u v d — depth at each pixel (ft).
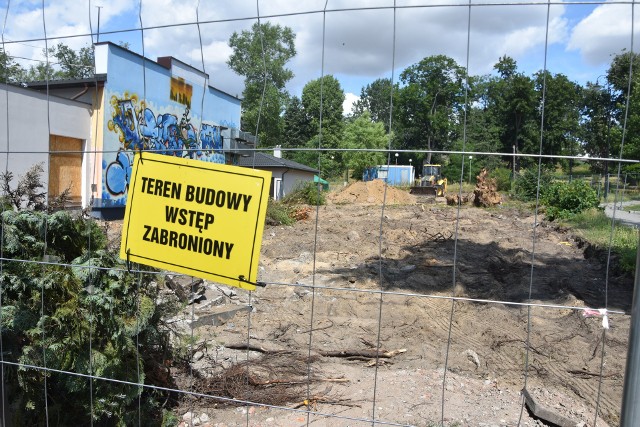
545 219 68.59
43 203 11.46
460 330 23.36
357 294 29.01
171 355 12.70
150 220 7.91
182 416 12.59
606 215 57.72
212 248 7.55
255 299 27.37
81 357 9.75
